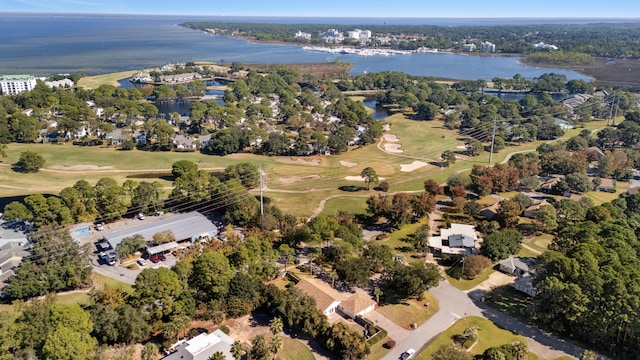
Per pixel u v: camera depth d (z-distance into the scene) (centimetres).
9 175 17400
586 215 13150
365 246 12006
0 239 11788
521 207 14450
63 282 10112
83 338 7612
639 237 12644
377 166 19912
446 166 19888
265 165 19662
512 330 9150
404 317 9475
